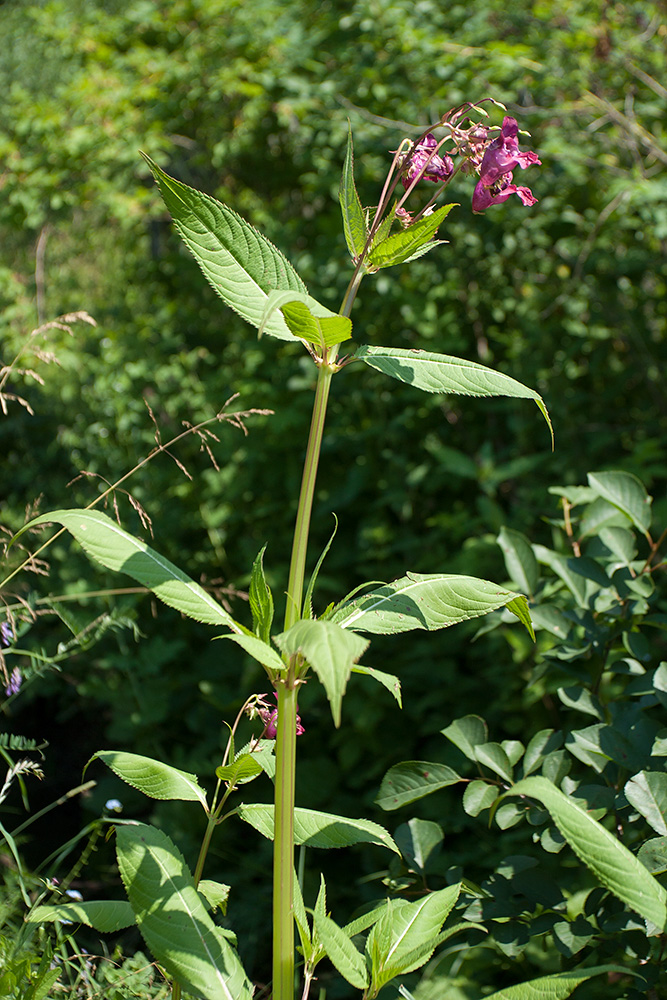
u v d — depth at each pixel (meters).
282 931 1.32
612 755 1.61
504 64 4.07
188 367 4.75
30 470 5.05
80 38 5.61
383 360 1.34
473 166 1.45
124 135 5.11
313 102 4.62
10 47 8.04
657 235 3.78
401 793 1.72
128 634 4.04
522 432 3.79
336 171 4.48
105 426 4.65
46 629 4.21
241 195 5.37
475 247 4.25
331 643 1.06
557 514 3.33
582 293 4.27
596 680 1.89
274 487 4.11
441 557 3.55
